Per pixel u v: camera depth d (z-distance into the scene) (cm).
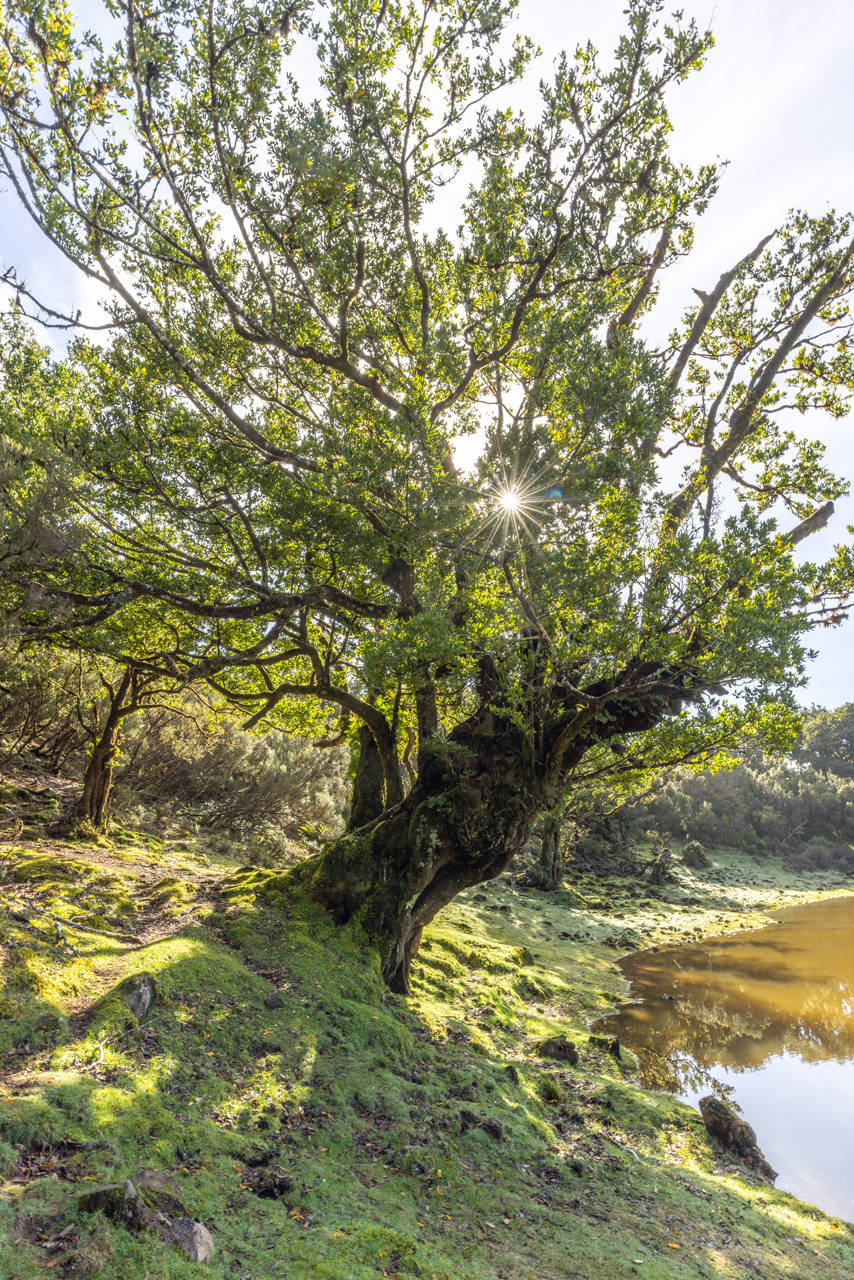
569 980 1670
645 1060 1216
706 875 4391
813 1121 1062
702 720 1061
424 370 1016
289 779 2502
